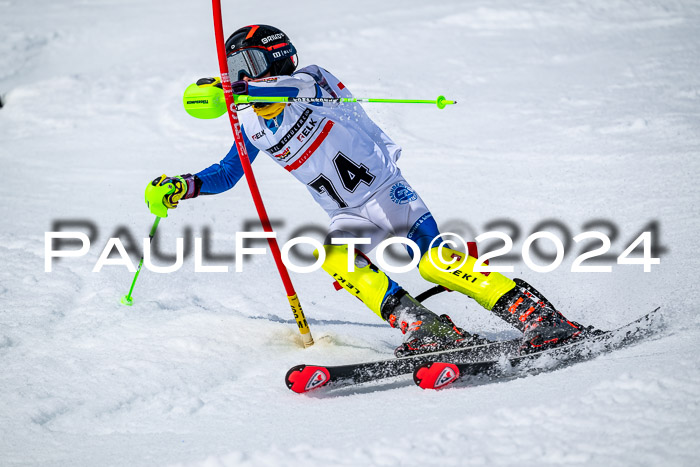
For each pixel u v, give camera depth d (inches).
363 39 1883.6
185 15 2252.7
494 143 1212.5
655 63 1631.4
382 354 546.0
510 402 411.5
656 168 1013.2
